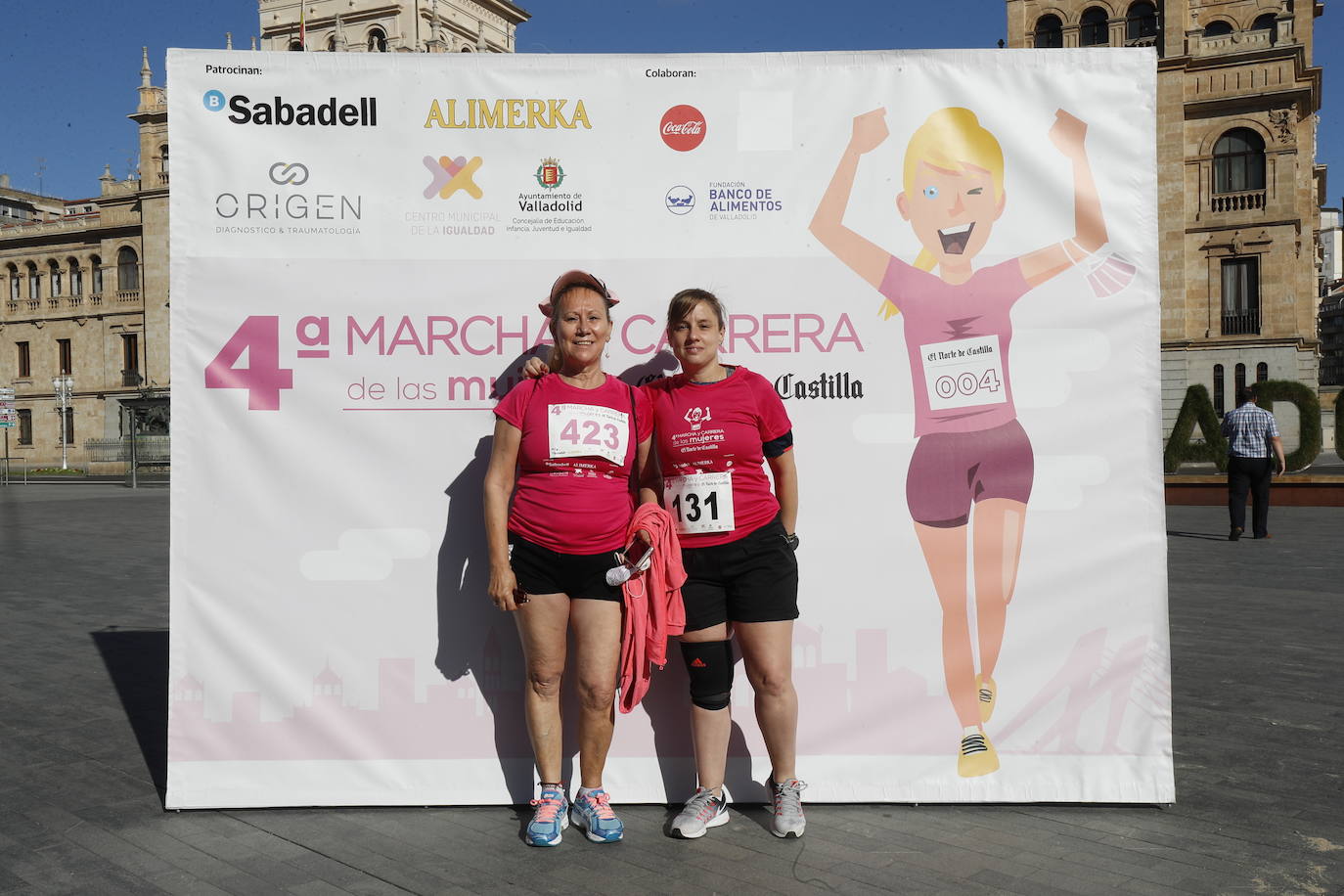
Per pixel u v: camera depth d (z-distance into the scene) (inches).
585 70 151.4
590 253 151.9
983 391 152.3
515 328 152.3
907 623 152.3
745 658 137.7
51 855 132.1
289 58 150.3
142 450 1395.2
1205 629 271.4
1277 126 1341.0
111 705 206.8
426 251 151.7
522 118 151.4
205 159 150.0
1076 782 150.7
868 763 151.6
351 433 151.6
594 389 135.3
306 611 151.3
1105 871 125.1
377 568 151.8
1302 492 705.6
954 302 152.3
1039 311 152.1
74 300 2153.1
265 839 137.8
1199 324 1390.3
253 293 150.5
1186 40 1373.0
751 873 125.2
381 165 151.4
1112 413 152.1
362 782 151.3
